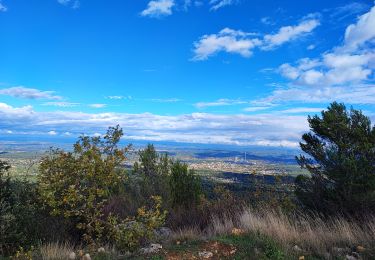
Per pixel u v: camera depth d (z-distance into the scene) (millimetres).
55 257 6219
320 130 9648
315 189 9289
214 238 6602
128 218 7609
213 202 9961
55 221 7668
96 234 7809
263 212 8578
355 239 6523
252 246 6133
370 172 8570
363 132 9008
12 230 7016
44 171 7785
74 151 8180
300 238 6645
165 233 8430
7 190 7539
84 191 7938
